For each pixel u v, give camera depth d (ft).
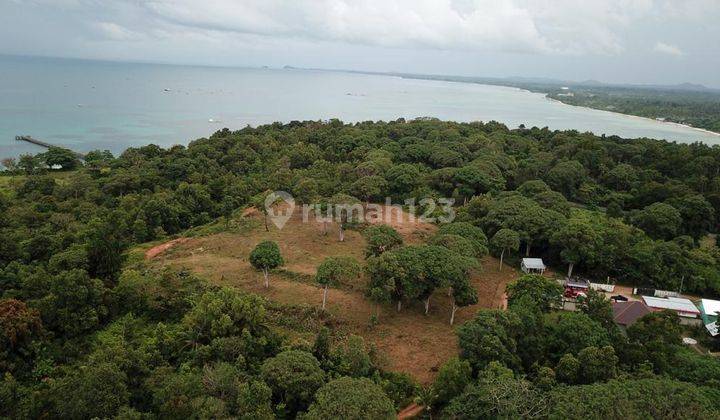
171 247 215.51
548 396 106.01
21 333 130.21
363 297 169.99
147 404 111.34
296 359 117.39
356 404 99.14
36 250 192.44
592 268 204.54
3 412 105.50
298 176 289.94
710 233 273.75
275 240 217.56
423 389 123.95
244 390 106.52
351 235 225.76
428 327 155.43
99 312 149.89
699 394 102.27
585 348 126.52
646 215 252.21
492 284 191.21
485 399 103.96
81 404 99.25
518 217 215.31
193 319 136.77
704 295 196.44
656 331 140.15
